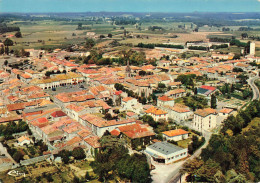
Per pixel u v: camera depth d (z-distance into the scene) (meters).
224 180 195.38
